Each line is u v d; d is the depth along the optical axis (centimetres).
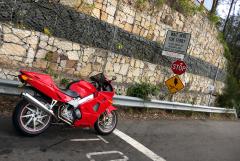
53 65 998
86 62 1108
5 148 516
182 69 1241
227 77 2538
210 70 2166
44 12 942
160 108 1242
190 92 1930
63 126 706
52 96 584
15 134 582
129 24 1273
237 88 2545
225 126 1448
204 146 880
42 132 591
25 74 562
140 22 1329
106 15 1149
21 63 909
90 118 666
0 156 484
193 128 1134
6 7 848
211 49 2102
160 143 788
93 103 664
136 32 1324
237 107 2430
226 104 2384
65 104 610
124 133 796
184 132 1009
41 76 583
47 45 964
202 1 1889
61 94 600
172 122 1145
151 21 1393
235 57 2769
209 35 2011
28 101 553
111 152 627
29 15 906
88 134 705
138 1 1287
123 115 1020
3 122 634
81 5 1048
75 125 644
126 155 632
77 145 615
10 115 687
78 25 1051
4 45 860
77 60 1071
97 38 1134
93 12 1096
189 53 1805
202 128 1190
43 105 566
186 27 1695
